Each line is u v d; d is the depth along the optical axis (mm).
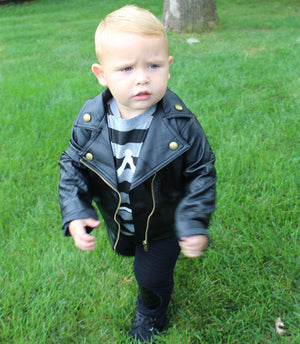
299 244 2424
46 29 9445
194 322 2066
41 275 2285
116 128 1545
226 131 3580
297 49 5898
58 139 3627
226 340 1972
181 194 1676
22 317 2072
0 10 14125
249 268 2285
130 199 1606
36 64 6254
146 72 1392
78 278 2303
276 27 8172
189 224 1544
